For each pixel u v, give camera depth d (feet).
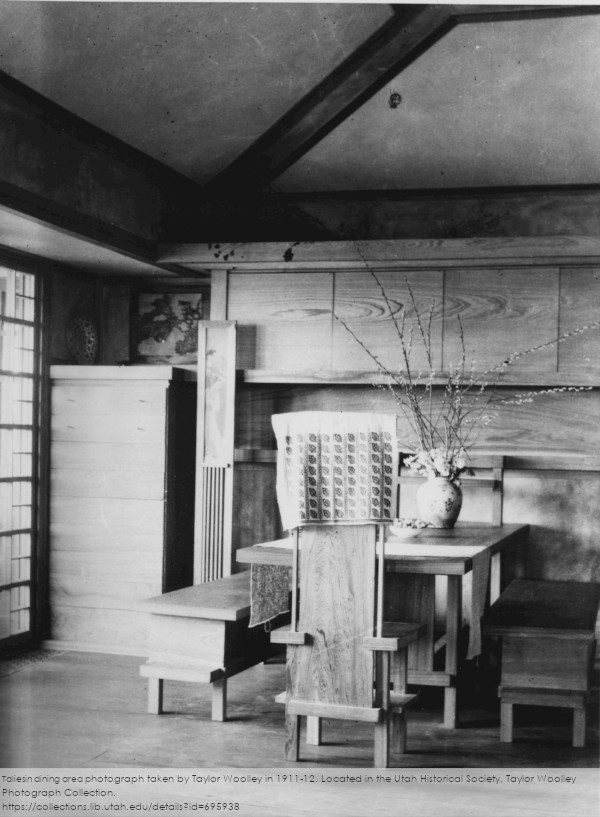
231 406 20.61
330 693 13.30
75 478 20.97
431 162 20.58
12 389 20.16
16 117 15.81
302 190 21.79
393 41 18.63
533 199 20.68
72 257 20.71
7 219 16.61
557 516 20.38
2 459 19.84
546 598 17.39
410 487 20.99
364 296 20.90
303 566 13.43
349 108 19.97
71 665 19.35
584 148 19.63
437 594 20.89
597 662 19.45
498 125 19.61
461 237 21.04
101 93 16.96
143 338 23.85
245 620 16.29
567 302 19.84
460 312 20.39
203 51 17.07
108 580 20.68
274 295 21.35
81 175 17.93
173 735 14.70
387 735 13.23
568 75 18.48
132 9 15.28
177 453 21.06
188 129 19.42
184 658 15.51
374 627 13.33
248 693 17.38
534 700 14.44
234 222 22.18
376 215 21.54
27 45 14.94
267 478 22.08
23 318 20.61
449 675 15.33
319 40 17.98
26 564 20.62
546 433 20.44
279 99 19.44
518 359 20.06
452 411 20.81
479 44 18.43
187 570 21.67
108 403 20.81
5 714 15.75
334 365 21.01
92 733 14.75
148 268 21.94
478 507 20.92
